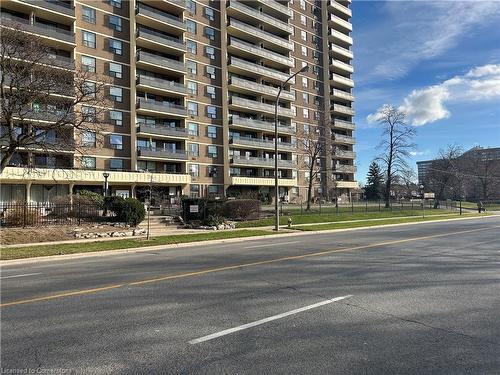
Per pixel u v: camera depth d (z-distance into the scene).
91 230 22.98
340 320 5.88
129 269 11.10
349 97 85.44
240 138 60.62
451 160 70.62
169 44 52.75
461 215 49.31
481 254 13.08
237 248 16.50
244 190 61.34
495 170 90.31
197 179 55.84
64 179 41.25
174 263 12.09
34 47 21.47
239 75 64.56
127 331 5.45
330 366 4.31
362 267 10.51
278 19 74.00
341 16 89.25
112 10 49.25
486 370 4.22
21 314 6.39
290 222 29.86
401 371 4.20
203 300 7.12
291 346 4.87
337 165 78.81
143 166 50.59
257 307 6.61
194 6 58.28
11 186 40.78
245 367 4.29
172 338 5.16
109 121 47.41
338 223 33.59
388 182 57.50
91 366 4.34
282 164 65.75
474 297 7.23
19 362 4.47
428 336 5.22
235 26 62.50
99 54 47.53
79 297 7.54
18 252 15.52
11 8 41.94
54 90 22.61
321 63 81.69
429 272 9.72
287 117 69.50
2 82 20.25
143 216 27.11
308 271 9.99
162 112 51.12
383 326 5.61
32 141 21.61
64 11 44.00
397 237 20.09
